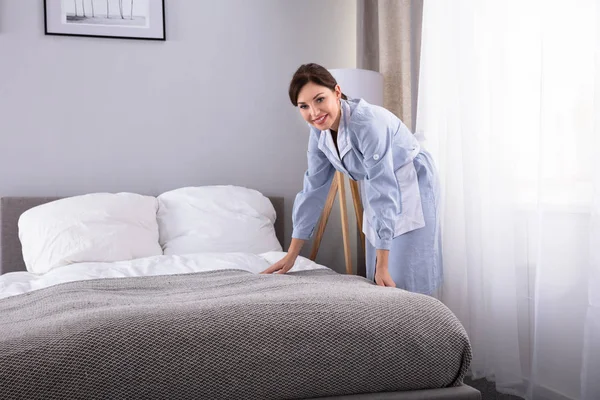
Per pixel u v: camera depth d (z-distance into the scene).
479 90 2.39
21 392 1.14
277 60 3.52
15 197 3.06
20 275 2.38
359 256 3.39
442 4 2.60
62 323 1.29
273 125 3.52
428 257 2.16
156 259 2.42
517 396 2.24
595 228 1.84
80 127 3.25
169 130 3.37
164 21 3.33
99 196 2.91
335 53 3.60
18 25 3.16
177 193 3.14
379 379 1.38
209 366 1.26
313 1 3.56
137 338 1.24
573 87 1.96
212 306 1.38
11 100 3.16
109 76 3.28
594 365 1.84
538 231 2.06
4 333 1.30
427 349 1.42
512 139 2.22
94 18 3.25
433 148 2.75
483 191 2.40
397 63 3.16
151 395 1.22
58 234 2.65
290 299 1.46
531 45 2.16
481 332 2.40
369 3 3.40
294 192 3.56
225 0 3.43
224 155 3.46
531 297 2.22
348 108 1.97
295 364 1.32
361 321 1.40
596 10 1.83
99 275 2.18
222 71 3.44
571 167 1.98
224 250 2.94
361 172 2.10
